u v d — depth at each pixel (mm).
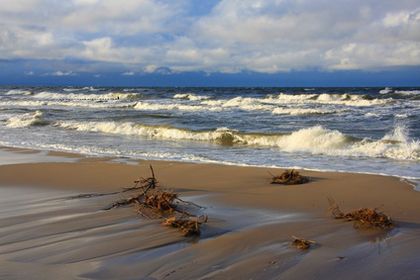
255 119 22672
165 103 36844
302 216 6340
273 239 5262
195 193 7988
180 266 4449
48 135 17938
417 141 13906
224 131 16875
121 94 50750
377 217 5852
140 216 6379
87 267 4449
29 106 35938
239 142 15805
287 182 8664
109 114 26500
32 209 6930
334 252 4789
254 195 7742
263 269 4332
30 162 11500
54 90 76938
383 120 21219
